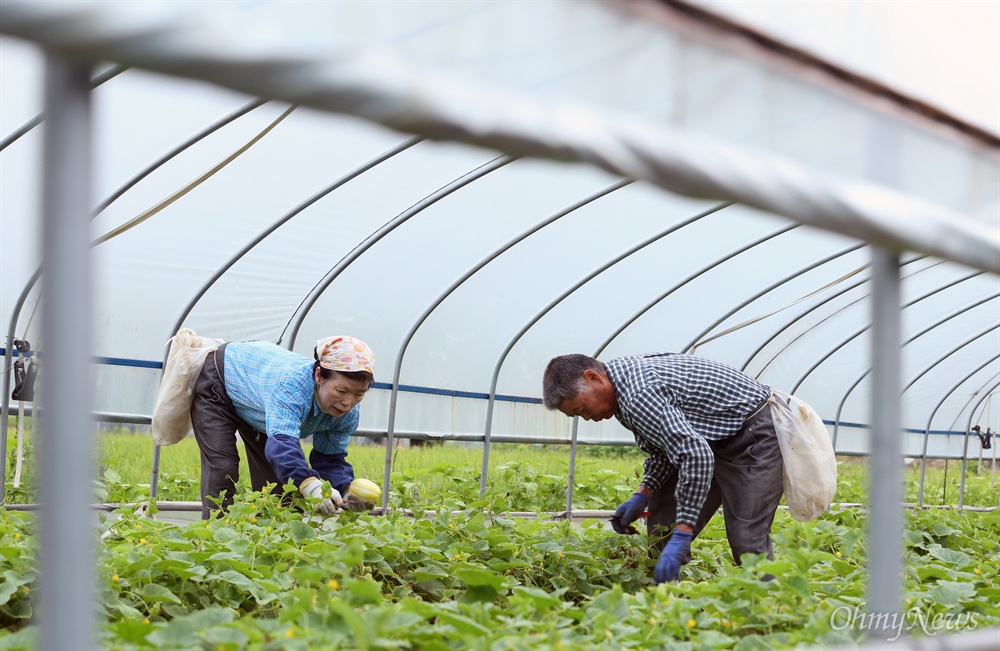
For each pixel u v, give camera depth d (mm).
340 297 6832
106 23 867
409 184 5910
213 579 3291
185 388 5246
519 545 4488
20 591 3154
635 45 1452
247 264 6359
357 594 2656
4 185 5238
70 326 1002
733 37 1511
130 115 4934
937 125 1750
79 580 1014
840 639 2715
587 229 6641
